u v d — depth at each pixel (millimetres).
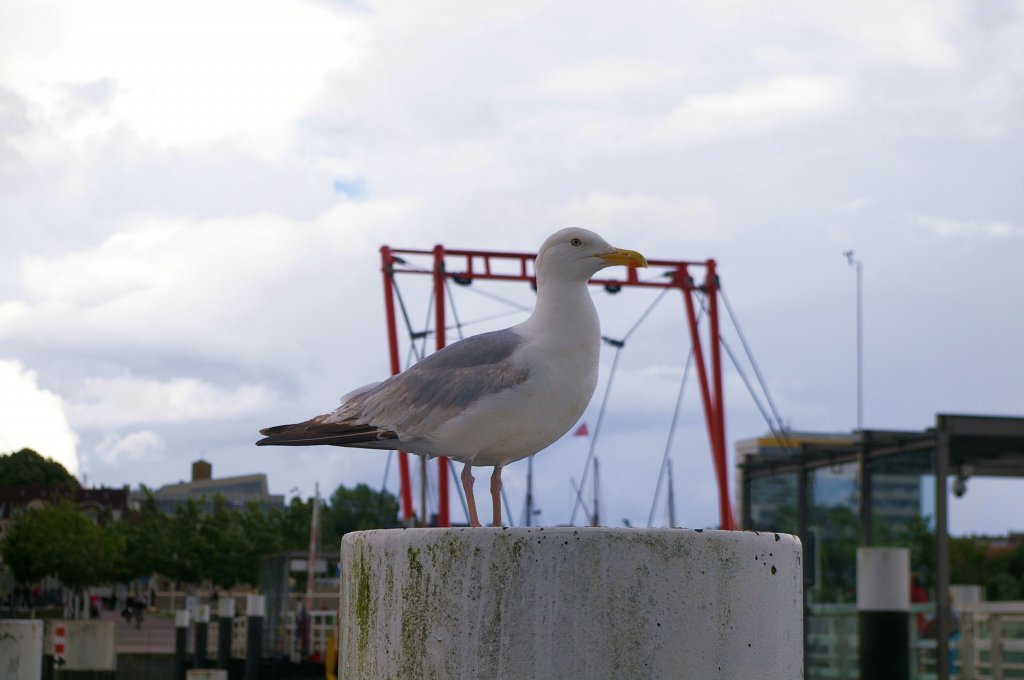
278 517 88812
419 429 5926
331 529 117438
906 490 19062
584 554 4438
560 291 6031
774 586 4727
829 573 20859
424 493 24000
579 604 4422
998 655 18234
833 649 20547
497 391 5797
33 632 13656
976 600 28062
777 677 4719
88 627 23984
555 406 5879
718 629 4539
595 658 4406
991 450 20844
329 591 37500
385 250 27281
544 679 4406
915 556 18766
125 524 84062
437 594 4535
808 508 21844
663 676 4438
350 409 6328
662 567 4473
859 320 20797
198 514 88250
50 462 88250
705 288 29516
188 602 39938
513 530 4469
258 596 28172
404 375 6160
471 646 4465
